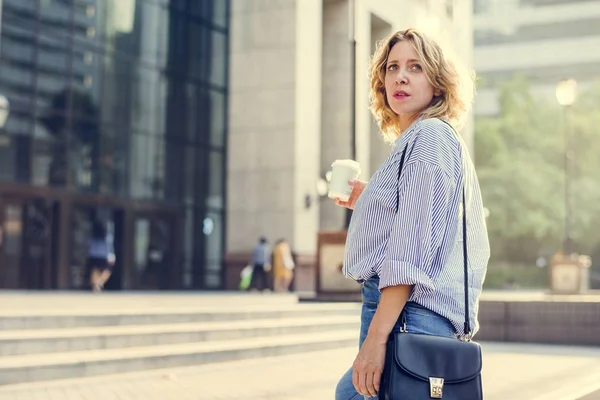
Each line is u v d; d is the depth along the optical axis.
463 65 2.63
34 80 21.66
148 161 24.97
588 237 50.03
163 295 18.95
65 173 22.28
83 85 23.03
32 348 8.62
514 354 11.92
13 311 9.88
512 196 49.38
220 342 10.80
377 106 2.87
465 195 2.42
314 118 27.00
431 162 2.33
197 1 26.98
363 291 2.51
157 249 25.11
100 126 23.47
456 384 2.27
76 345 9.06
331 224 27.69
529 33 88.44
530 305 14.07
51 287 21.73
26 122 21.39
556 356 11.61
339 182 3.12
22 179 21.20
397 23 30.91
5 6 21.02
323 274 17.50
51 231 21.91
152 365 9.14
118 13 24.23
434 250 2.31
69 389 7.57
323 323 13.06
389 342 2.31
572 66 86.25
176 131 25.97
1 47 20.89
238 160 27.27
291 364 10.09
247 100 27.33
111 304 13.15
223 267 27.05
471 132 45.69
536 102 53.94
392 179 2.40
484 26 90.00
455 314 2.38
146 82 25.05
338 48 28.56
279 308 13.12
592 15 85.56
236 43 27.67
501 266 52.16
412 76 2.56
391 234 2.34
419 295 2.33
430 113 2.54
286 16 26.89
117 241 23.89
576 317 13.72
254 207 26.83
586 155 51.47
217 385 8.05
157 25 25.52
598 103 55.31
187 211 26.14
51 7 22.25
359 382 2.32
